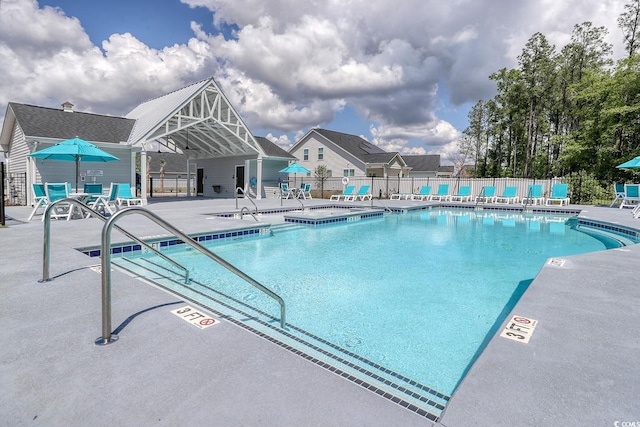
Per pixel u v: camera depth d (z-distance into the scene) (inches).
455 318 138.8
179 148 923.4
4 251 187.9
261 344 85.0
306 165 1323.8
